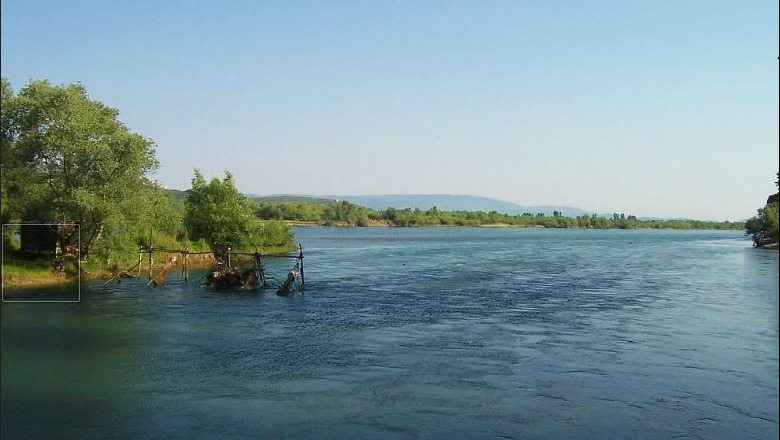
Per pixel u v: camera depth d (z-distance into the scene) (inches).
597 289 1790.1
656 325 1192.8
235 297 1598.2
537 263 2837.1
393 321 1240.8
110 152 1747.0
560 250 4030.5
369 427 651.5
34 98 1697.8
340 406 714.8
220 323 1207.6
